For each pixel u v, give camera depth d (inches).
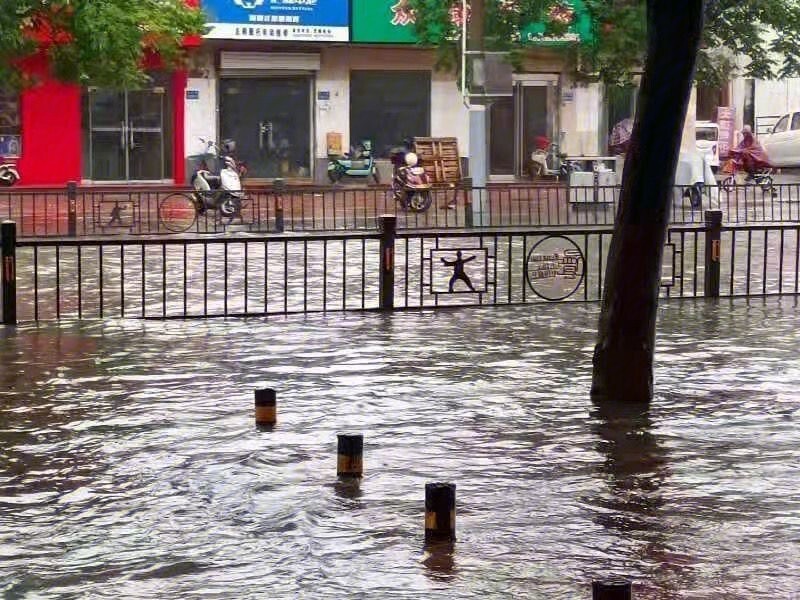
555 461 397.4
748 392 496.4
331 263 906.1
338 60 1726.1
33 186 1594.5
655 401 480.7
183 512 344.8
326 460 395.5
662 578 296.5
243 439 419.8
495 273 716.7
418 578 295.1
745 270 893.8
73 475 379.6
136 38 1194.6
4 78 1219.9
